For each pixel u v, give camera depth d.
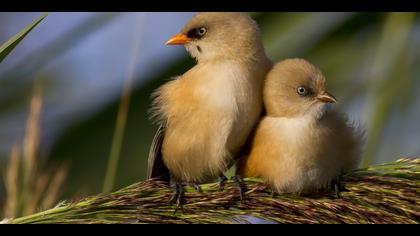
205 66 10.49
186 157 10.46
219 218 8.79
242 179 9.64
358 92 15.21
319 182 9.58
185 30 10.95
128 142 14.77
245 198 8.98
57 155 14.78
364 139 10.27
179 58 14.09
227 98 10.11
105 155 14.80
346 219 8.73
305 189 9.64
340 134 9.85
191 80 10.38
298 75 10.07
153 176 11.14
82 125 14.84
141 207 8.56
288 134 9.78
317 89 10.03
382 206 8.83
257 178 9.75
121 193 8.55
